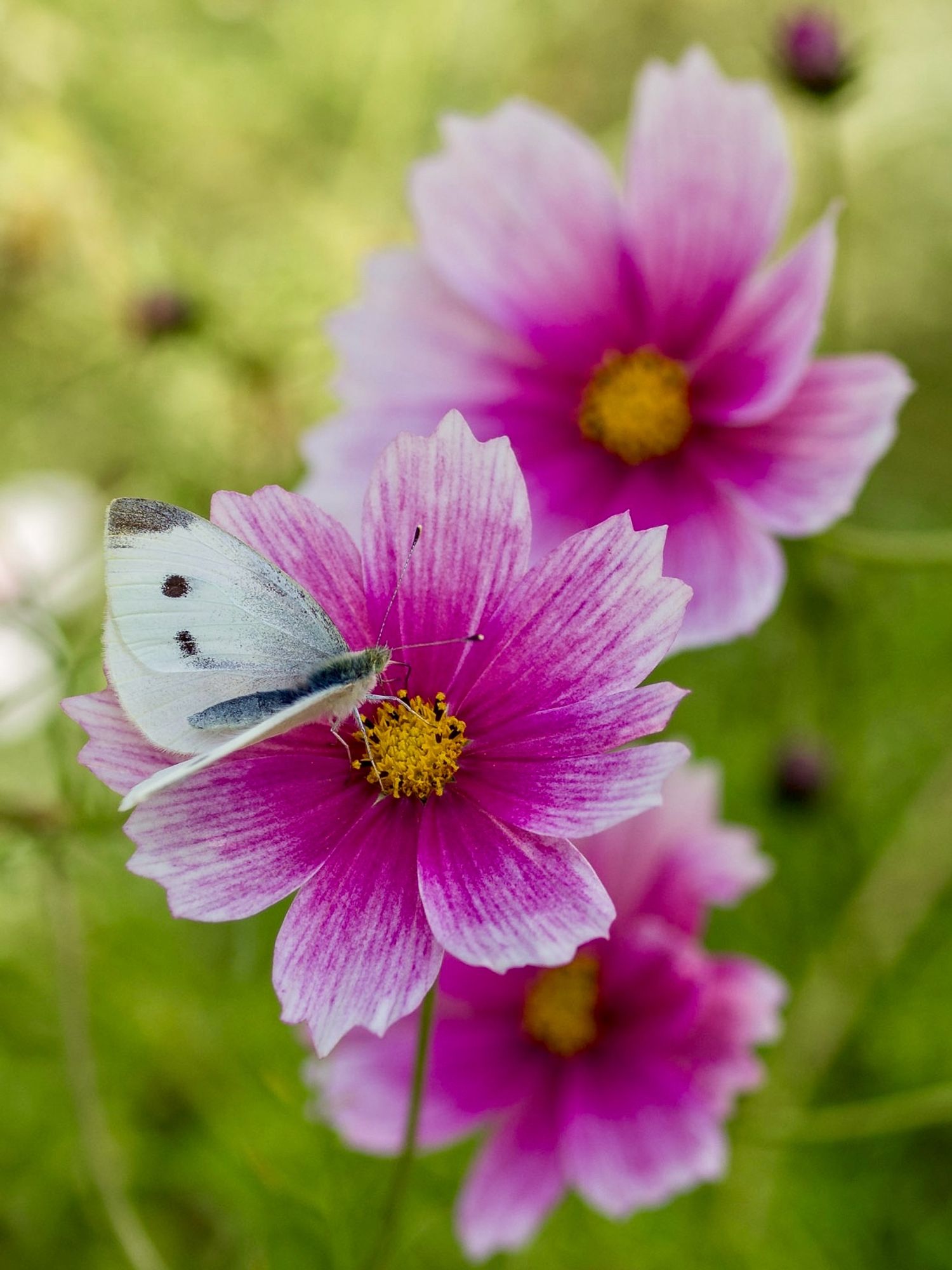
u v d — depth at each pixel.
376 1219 0.25
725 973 0.23
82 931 0.29
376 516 0.17
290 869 0.17
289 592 0.17
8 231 0.32
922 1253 0.28
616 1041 0.22
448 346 0.24
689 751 0.16
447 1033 0.22
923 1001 0.30
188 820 0.17
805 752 0.29
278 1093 0.23
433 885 0.16
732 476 0.22
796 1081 0.29
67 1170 0.28
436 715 0.17
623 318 0.23
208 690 0.17
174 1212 0.27
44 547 0.34
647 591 0.17
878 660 0.33
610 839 0.22
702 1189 0.28
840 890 0.31
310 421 0.34
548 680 0.17
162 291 0.32
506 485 0.17
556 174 0.23
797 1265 0.28
